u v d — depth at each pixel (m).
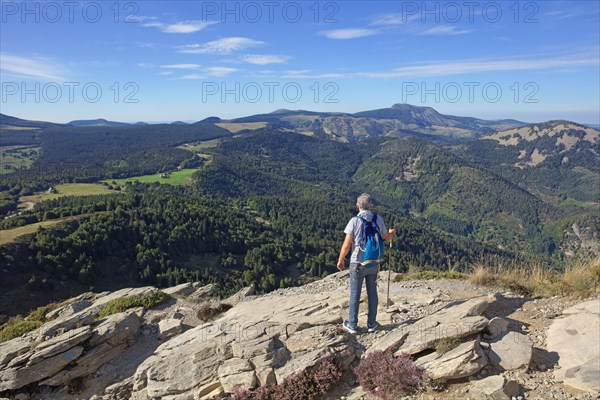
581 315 7.13
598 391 5.25
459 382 5.88
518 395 5.48
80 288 61.16
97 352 9.07
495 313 8.09
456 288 9.92
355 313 7.33
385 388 5.97
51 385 8.52
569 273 9.43
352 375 6.71
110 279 66.75
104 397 8.09
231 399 6.62
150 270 69.44
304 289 12.55
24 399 8.34
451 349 6.25
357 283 7.19
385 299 9.25
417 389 5.86
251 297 12.66
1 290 54.38
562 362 6.07
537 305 8.32
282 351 7.01
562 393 5.41
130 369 8.80
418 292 9.61
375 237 7.11
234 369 6.89
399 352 6.50
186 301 13.23
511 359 6.10
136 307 12.39
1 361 8.70
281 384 6.46
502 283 9.87
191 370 7.34
